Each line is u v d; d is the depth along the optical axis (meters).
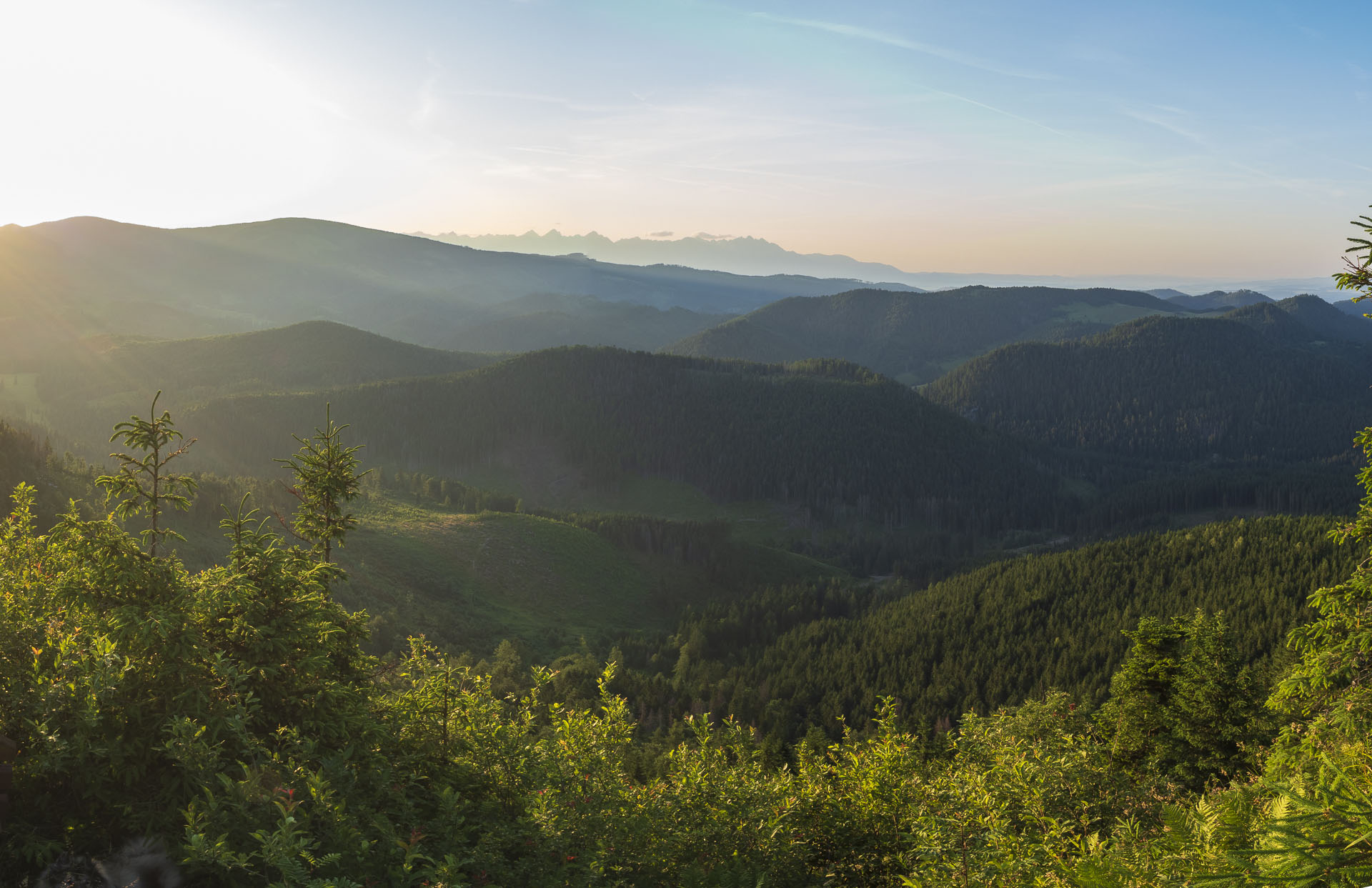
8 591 11.05
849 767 16.16
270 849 7.72
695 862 11.94
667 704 94.38
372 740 12.02
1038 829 12.93
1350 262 12.23
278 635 11.27
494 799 12.17
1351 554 107.69
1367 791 5.22
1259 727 22.17
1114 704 25.86
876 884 13.15
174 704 9.86
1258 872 4.83
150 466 11.95
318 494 14.76
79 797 9.13
